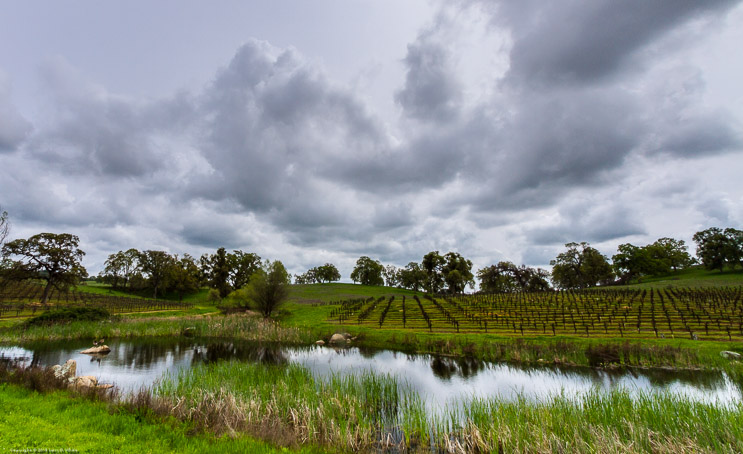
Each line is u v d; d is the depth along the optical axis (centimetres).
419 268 16675
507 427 1173
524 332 3856
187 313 6988
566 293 7712
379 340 3962
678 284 9594
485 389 2033
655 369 2514
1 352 3278
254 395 1524
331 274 18825
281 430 1155
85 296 9125
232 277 11575
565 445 1078
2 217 4016
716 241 11331
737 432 1049
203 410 1312
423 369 2636
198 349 3628
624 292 7188
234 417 1267
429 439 1289
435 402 1742
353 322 5331
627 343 2992
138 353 3362
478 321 4834
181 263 12188
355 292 12900
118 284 12900
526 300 6888
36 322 4503
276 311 6681
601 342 3122
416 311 6281
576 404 1379
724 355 2573
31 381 1448
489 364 2806
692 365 2523
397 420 1477
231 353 3406
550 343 3206
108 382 2161
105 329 4422
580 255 12269
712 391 1958
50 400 1204
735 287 7588
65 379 1583
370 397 1680
